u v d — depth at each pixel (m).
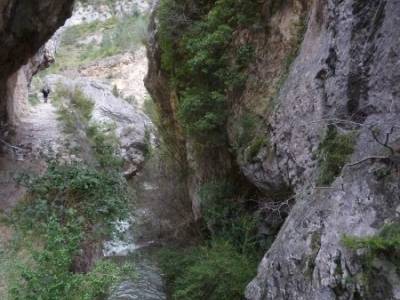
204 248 9.24
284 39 8.29
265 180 7.96
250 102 8.67
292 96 7.28
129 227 13.26
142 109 27.47
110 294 10.12
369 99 5.59
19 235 8.87
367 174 5.07
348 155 5.63
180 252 11.07
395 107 5.07
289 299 5.64
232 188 9.80
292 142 7.06
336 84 6.23
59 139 15.05
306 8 7.98
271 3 8.73
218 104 9.37
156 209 13.62
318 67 6.73
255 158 8.02
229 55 9.27
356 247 4.52
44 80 25.88
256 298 6.31
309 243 5.45
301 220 5.82
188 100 9.52
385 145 4.71
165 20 10.92
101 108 22.39
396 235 4.34
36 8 11.20
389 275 4.29
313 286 5.17
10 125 14.78
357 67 5.87
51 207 9.54
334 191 5.43
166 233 13.33
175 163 14.37
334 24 6.44
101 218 9.94
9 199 10.13
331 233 5.15
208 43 9.20
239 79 8.95
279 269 5.93
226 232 9.30
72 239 7.98
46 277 6.93
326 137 6.25
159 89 14.36
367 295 4.44
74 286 7.05
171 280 10.54
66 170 10.49
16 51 12.19
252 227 8.63
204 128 9.38
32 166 12.34
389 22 5.48
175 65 11.29
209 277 8.14
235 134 8.87
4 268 7.94
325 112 6.39
